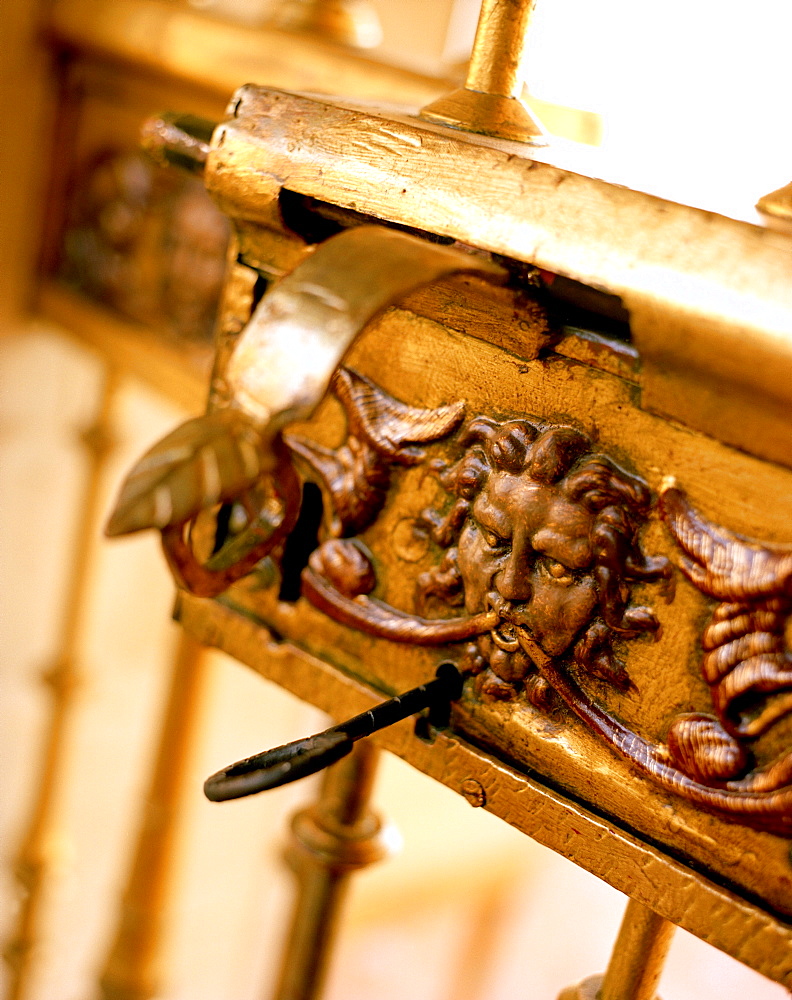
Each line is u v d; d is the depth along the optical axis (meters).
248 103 0.54
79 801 1.85
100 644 1.78
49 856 1.55
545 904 2.45
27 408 1.57
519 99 0.53
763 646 0.45
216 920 2.02
